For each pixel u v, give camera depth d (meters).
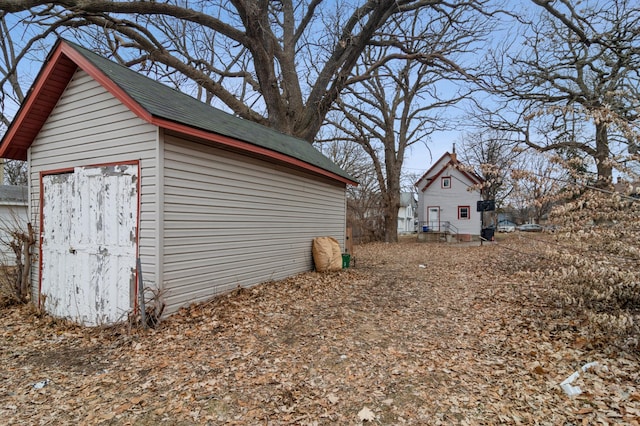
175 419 2.70
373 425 2.62
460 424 2.61
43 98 5.74
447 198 24.14
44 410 2.88
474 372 3.46
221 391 3.10
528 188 4.41
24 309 6.28
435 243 20.70
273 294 6.27
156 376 3.39
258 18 11.02
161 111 4.55
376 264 11.39
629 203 3.83
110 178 5.14
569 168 4.00
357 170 27.27
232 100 12.91
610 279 3.51
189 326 4.61
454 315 5.43
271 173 7.19
